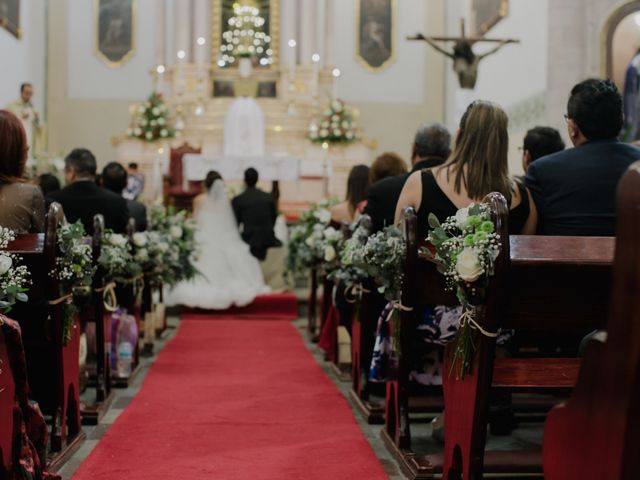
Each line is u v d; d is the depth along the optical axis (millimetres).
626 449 1656
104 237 5164
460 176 3832
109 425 4738
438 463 3658
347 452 4113
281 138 17641
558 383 2854
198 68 18578
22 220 3994
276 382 6102
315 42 19094
